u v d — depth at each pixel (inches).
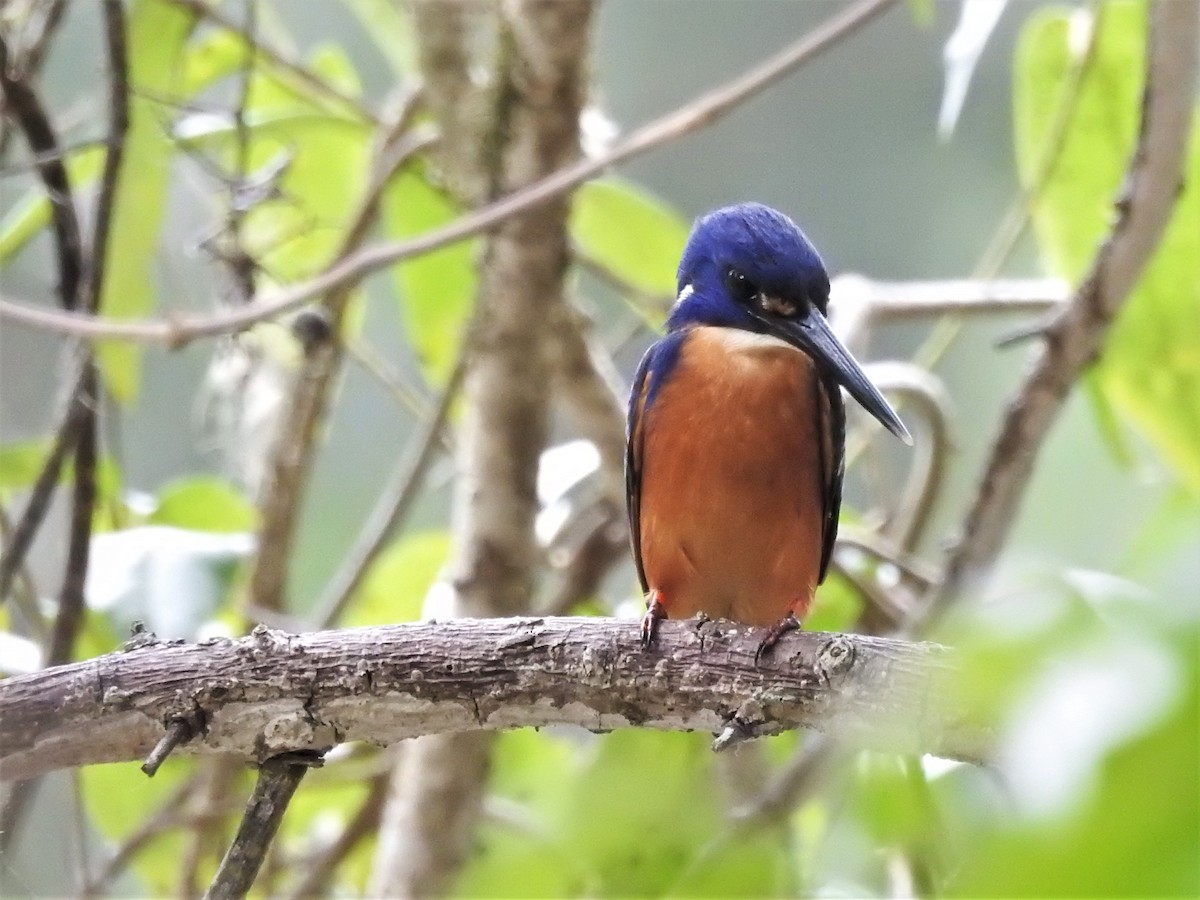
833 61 712.4
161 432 653.9
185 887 423.5
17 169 363.6
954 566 347.9
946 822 292.7
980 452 674.8
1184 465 406.6
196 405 606.9
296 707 246.5
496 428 406.9
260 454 491.2
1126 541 461.4
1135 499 519.8
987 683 80.2
